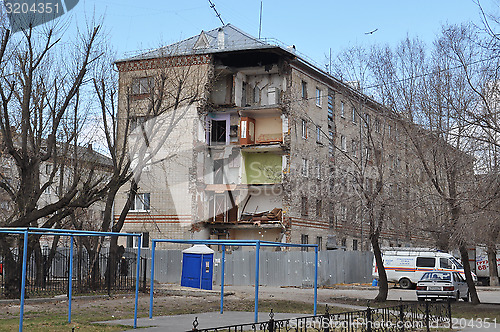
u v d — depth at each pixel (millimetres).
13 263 23375
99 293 26750
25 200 24672
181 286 33750
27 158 24719
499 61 20016
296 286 38938
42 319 17250
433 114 23703
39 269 27500
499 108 20125
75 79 27484
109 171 37125
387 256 40812
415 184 25453
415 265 40000
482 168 20109
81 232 15188
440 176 24125
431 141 23609
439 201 23859
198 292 29359
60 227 30797
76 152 29375
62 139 29594
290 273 39344
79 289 27250
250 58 42875
